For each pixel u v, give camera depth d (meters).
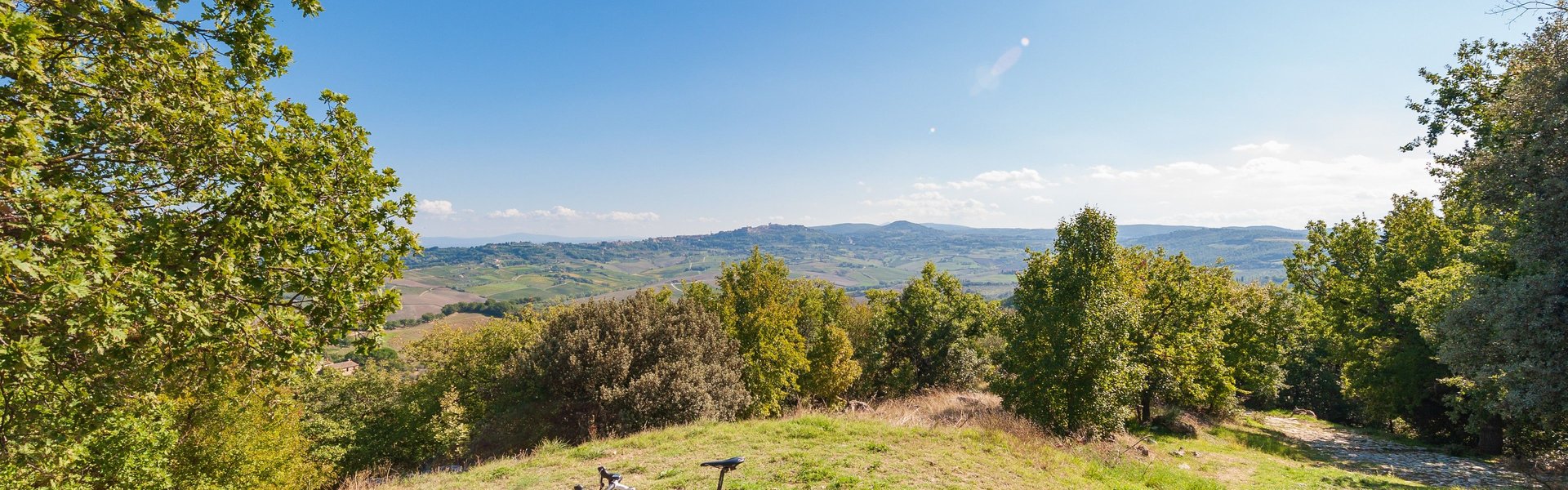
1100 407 19.42
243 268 7.97
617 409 21.47
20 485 8.16
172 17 7.82
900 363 40.47
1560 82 11.94
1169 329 26.27
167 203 7.54
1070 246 20.78
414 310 157.12
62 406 8.30
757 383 31.34
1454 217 23.72
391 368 39.06
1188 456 19.88
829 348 35.72
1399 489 15.45
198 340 7.36
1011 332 22.48
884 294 46.69
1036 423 18.27
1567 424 16.75
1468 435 25.97
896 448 12.56
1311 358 46.50
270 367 8.47
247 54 8.52
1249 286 31.66
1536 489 15.56
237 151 7.98
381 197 10.06
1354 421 43.28
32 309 5.71
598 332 23.72
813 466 11.12
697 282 39.81
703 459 12.12
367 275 9.23
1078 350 19.80
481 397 32.09
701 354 24.84
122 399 9.46
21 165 5.49
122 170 7.73
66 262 5.75
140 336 7.32
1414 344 25.95
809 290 47.72
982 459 12.16
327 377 30.59
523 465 12.52
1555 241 12.59
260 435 18.41
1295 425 34.97
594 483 10.78
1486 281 14.46
